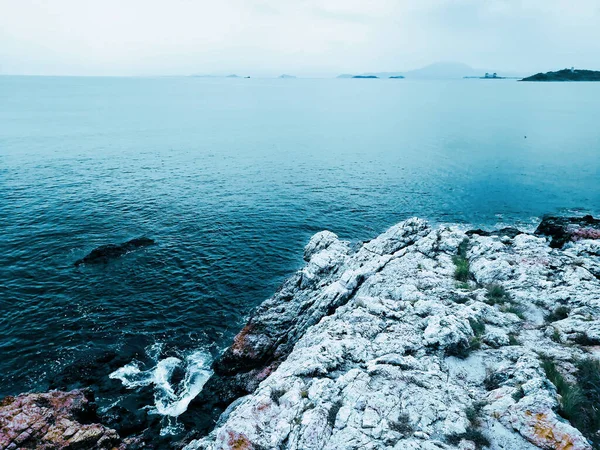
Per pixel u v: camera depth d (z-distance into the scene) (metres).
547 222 46.34
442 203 61.47
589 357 16.95
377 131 127.06
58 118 137.12
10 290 34.06
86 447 19.97
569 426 12.97
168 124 134.75
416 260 30.08
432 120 152.75
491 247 29.95
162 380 26.56
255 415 16.00
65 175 67.44
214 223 51.03
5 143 90.06
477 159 88.38
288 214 55.62
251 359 27.34
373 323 21.61
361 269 30.39
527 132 121.12
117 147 93.06
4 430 19.55
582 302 21.39
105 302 33.59
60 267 38.22
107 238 44.59
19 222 47.16
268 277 39.31
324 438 14.21
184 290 36.16
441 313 21.48
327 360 18.55
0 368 26.17
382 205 60.31
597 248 29.91
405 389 15.99
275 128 132.50
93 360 27.45
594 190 66.31
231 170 77.44
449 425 13.87
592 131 120.81
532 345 18.41
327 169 80.12
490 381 16.39
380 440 13.54
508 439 13.20
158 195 60.38
